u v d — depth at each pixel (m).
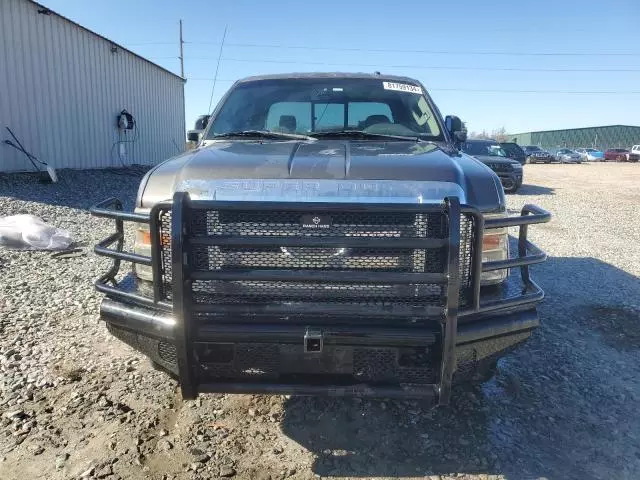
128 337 2.80
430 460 2.75
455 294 2.32
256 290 2.48
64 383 3.46
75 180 13.80
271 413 3.17
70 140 15.23
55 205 10.61
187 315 2.40
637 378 3.73
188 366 2.46
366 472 2.65
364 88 4.24
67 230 8.56
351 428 3.03
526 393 3.47
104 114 17.11
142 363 3.77
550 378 3.69
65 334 4.25
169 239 2.55
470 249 2.49
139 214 2.68
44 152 14.12
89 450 2.77
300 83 4.30
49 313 4.71
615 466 2.73
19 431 2.92
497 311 2.63
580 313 5.03
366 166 2.70
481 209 2.66
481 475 2.63
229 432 2.96
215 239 2.38
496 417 3.17
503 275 2.82
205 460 2.71
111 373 3.61
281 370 2.49
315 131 4.00
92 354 3.90
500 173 16.94
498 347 2.69
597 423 3.14
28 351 3.92
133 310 2.66
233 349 2.48
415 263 2.44
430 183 2.59
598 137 82.06
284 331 2.38
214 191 2.56
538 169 34.53
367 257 2.46
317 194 2.51
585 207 13.54
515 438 2.96
